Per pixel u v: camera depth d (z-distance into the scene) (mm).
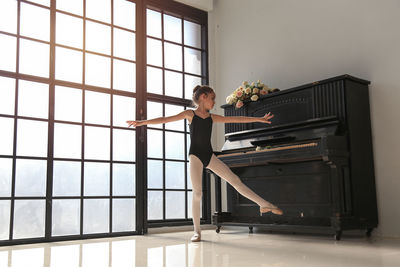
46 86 4957
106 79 5512
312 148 4270
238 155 4953
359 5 4965
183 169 6191
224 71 6672
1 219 4484
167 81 6234
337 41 5160
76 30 5320
